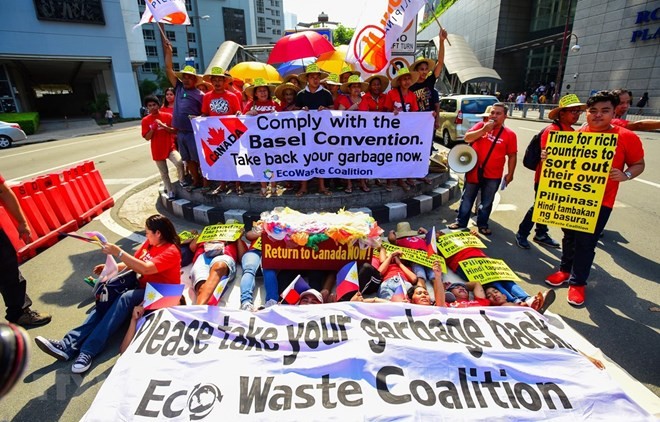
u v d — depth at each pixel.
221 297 3.52
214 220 5.28
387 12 6.01
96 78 35.97
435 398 2.21
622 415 2.13
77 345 2.80
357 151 5.24
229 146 5.20
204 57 57.44
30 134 20.12
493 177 4.71
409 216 5.53
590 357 2.57
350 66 6.46
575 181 3.45
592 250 3.41
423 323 2.78
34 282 3.92
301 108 5.33
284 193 5.47
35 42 24.42
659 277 3.85
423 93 5.83
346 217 3.73
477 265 3.71
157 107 5.65
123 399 2.19
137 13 32.16
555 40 27.50
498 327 2.76
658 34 19.09
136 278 3.19
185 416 2.11
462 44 23.28
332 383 2.29
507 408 2.16
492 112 4.48
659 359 2.73
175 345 2.55
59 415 2.32
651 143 11.65
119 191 7.42
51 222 4.97
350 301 3.03
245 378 2.32
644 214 5.58
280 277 3.70
